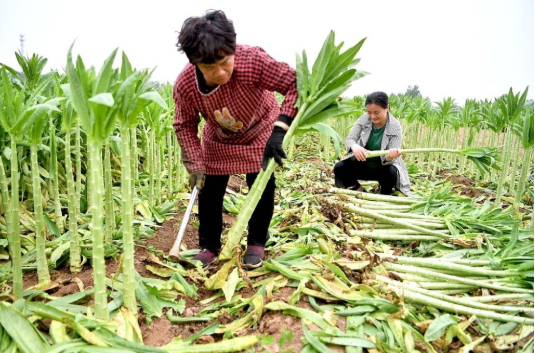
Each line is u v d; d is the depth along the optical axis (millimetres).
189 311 1937
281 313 1853
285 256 2408
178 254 2182
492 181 4781
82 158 3584
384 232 2963
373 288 2008
